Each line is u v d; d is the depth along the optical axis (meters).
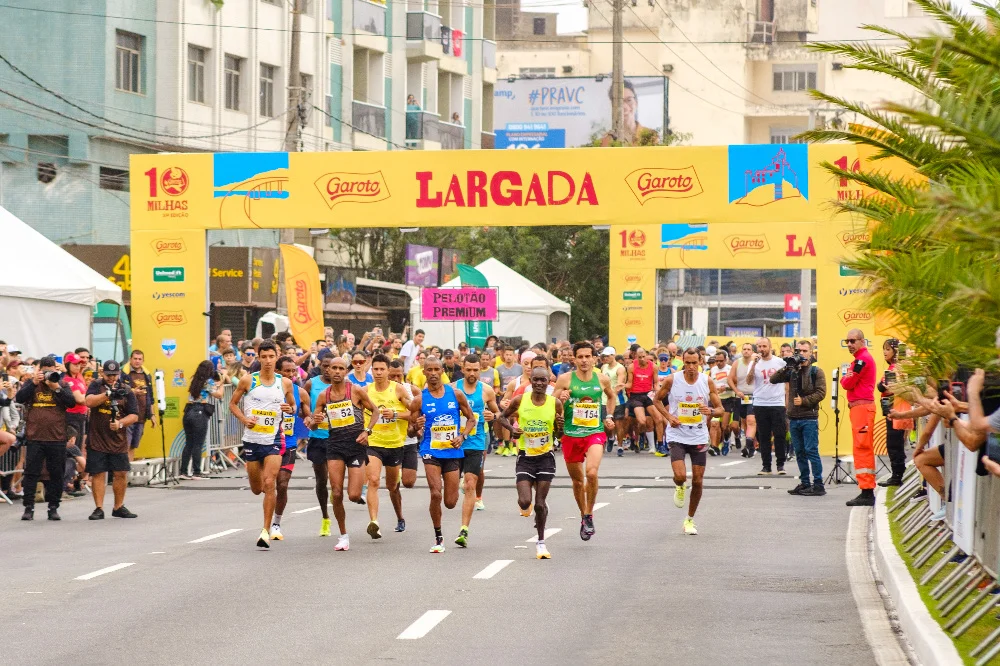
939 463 23.59
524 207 44.16
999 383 18.80
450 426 25.83
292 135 62.56
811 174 43.38
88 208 72.00
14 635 17.69
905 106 14.66
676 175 43.81
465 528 26.31
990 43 15.25
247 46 82.56
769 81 160.88
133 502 36.66
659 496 36.69
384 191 44.91
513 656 16.22
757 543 27.00
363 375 28.06
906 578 20.52
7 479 36.78
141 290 46.41
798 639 17.27
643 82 133.38
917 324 17.92
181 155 46.12
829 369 44.53
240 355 47.66
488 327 66.31
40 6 71.88
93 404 32.47
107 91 72.19
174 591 21.23
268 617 18.86
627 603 19.95
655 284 63.12
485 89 116.81
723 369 55.25
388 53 99.88
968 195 13.05
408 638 17.28
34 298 43.88
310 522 31.28
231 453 46.91
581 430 26.56
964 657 15.29
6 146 71.38
